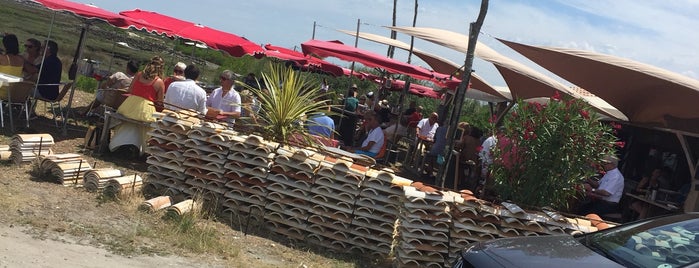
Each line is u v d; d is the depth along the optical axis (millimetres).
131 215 6316
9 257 4582
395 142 14227
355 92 17906
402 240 6438
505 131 7137
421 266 6398
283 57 16031
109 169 7164
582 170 6934
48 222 5648
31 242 5055
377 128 10703
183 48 19484
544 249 4379
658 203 9875
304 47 10109
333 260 6426
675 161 11055
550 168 6836
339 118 13109
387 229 6730
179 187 7125
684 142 10125
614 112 12688
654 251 4473
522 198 6953
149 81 8578
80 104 12750
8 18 16922
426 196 6398
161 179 7199
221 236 6324
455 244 6434
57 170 6980
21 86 9320
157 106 8570
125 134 8641
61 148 8664
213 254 5762
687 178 10703
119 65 16078
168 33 10234
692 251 4402
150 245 5625
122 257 5188
